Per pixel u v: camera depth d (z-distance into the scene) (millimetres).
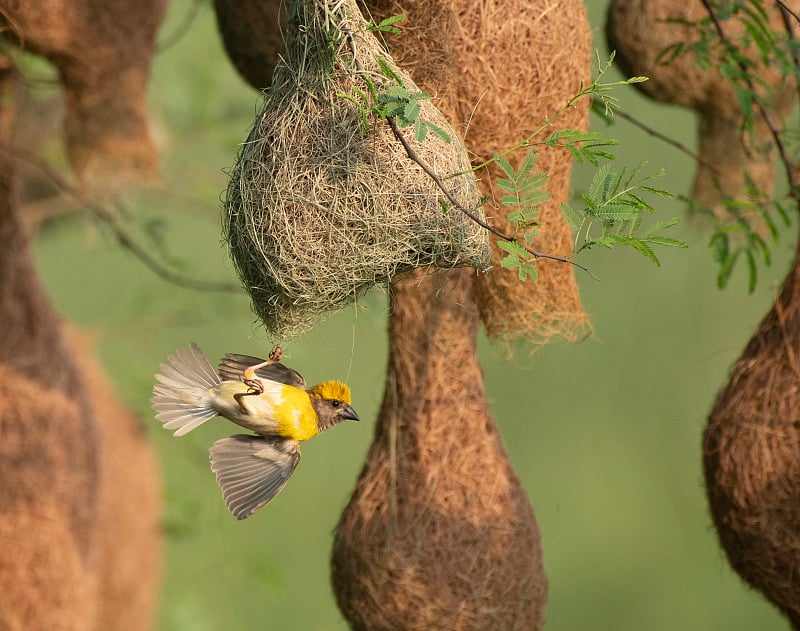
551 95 9492
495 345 10500
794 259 10086
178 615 16469
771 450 9688
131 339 17000
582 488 23297
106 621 14883
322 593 21500
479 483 10141
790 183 10648
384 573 10047
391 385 10188
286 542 21906
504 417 23312
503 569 10133
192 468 17109
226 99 17406
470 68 9266
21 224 12141
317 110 8172
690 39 11398
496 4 9281
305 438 8344
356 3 8875
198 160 17203
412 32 9141
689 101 11703
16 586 11430
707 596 23109
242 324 17328
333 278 8180
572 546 23281
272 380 8445
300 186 8109
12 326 11867
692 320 21875
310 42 8227
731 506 9875
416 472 10102
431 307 10023
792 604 9820
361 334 20328
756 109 11672
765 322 10078
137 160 11562
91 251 17703
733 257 10602
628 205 7637
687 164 18016
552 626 22938
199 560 17219
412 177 8078
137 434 15289
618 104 8273
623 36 11578
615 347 22250
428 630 10094
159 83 16578
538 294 10094
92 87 11297
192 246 19125
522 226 7777
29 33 10805
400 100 7699
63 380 12055
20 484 11562
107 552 14766
